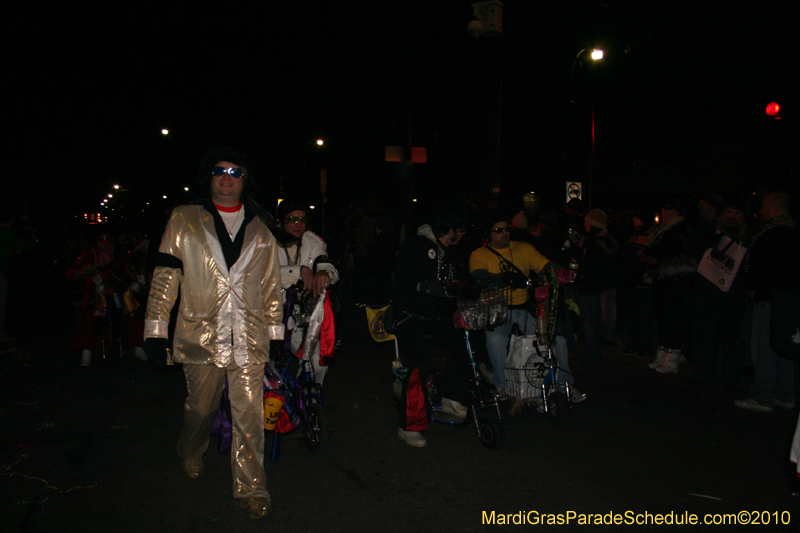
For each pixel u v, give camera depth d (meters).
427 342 5.14
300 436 5.09
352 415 5.90
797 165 7.58
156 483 4.27
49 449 4.93
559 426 5.45
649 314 8.10
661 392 6.54
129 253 8.15
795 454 3.09
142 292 8.16
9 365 7.96
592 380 7.05
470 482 4.29
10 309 13.89
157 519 3.75
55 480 4.32
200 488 4.19
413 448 4.96
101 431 5.38
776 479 4.29
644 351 8.17
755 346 5.83
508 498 4.03
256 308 3.79
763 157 7.88
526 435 5.23
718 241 6.59
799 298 4.12
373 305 5.60
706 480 4.29
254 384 3.77
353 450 4.94
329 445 5.05
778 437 5.13
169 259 3.57
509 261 5.29
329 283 4.58
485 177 9.66
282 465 4.63
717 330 6.67
